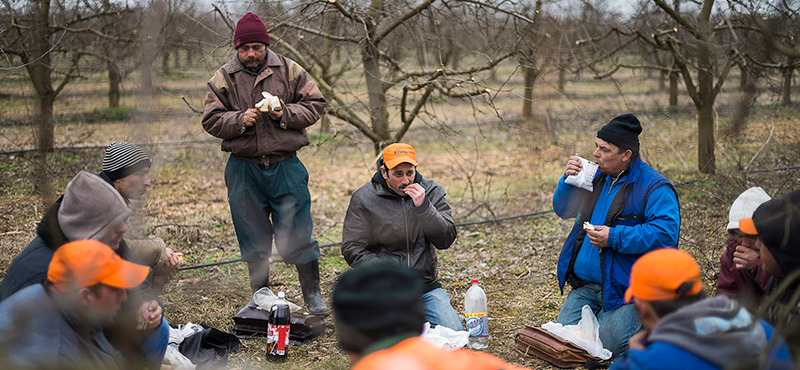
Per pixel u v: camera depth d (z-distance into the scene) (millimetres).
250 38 4227
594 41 8789
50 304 2373
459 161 11586
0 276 4914
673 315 2133
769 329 2176
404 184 4035
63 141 10453
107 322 2564
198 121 11758
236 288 5176
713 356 1990
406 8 7336
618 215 3740
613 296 3691
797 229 2582
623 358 2236
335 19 7375
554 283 5238
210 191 8789
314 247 4547
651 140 10812
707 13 7520
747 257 3131
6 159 8867
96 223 2643
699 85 8375
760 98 8914
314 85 4488
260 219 4469
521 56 7445
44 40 7582
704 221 6156
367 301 1698
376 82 7406
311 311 4484
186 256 6004
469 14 7355
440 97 7680
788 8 5625
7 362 2256
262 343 4078
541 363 3736
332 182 9914
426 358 1669
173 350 3518
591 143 11031
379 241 4141
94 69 10898
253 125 4273
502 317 4551
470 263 5855
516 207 7863
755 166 7664
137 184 3525
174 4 7160
